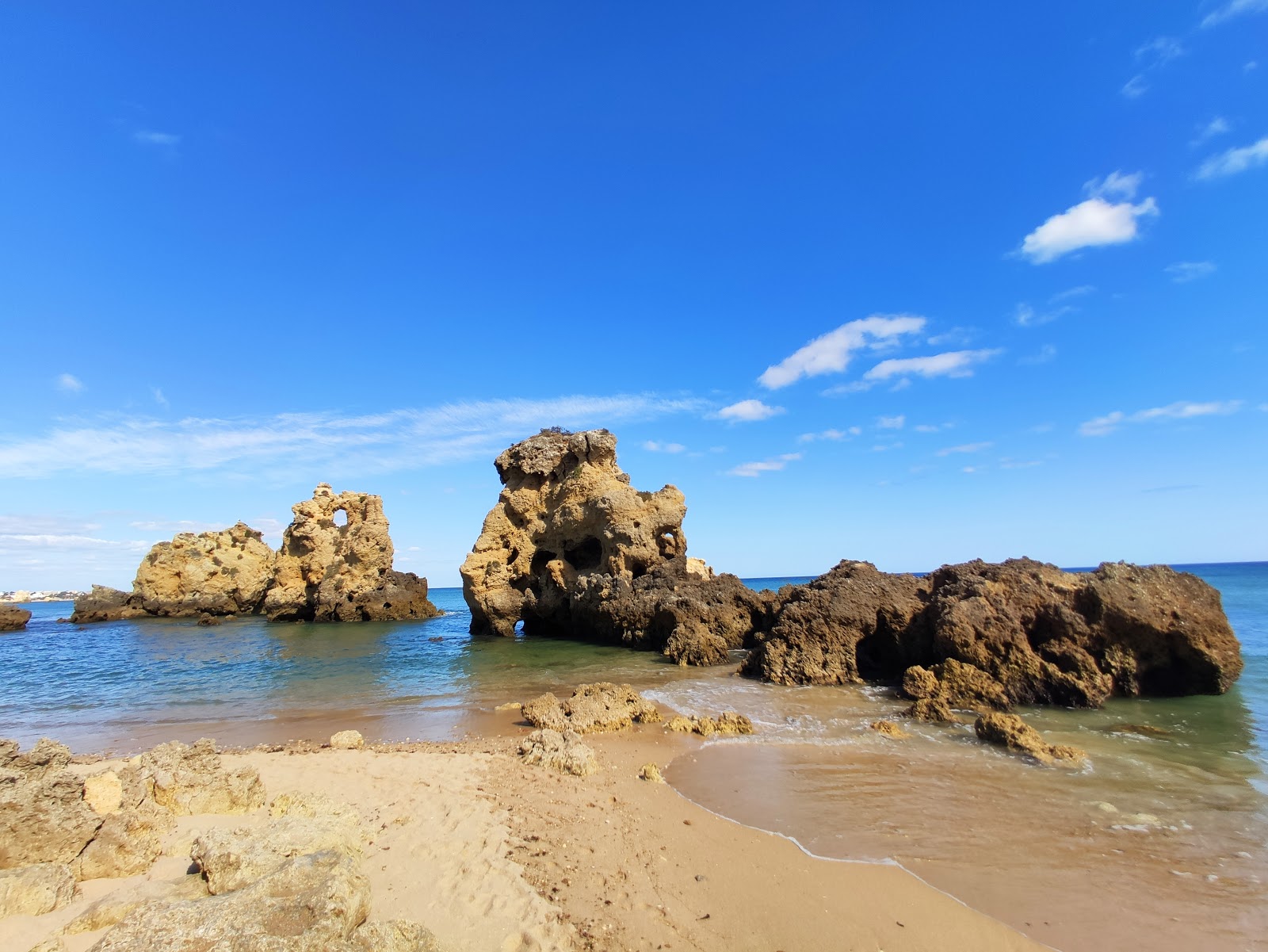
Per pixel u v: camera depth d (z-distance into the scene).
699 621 29.11
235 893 5.20
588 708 16.25
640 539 39.09
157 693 23.17
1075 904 7.34
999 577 20.64
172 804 8.88
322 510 63.12
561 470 46.19
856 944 6.55
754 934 6.68
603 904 7.18
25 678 27.89
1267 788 11.05
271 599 60.78
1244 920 7.06
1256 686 19.16
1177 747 13.55
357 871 6.04
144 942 4.61
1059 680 17.36
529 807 10.13
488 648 36.56
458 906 6.94
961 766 12.34
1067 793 10.80
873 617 22.42
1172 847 8.79
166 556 69.25
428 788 10.95
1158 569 19.44
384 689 23.23
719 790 11.16
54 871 6.56
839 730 15.17
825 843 8.91
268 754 13.53
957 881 7.88
